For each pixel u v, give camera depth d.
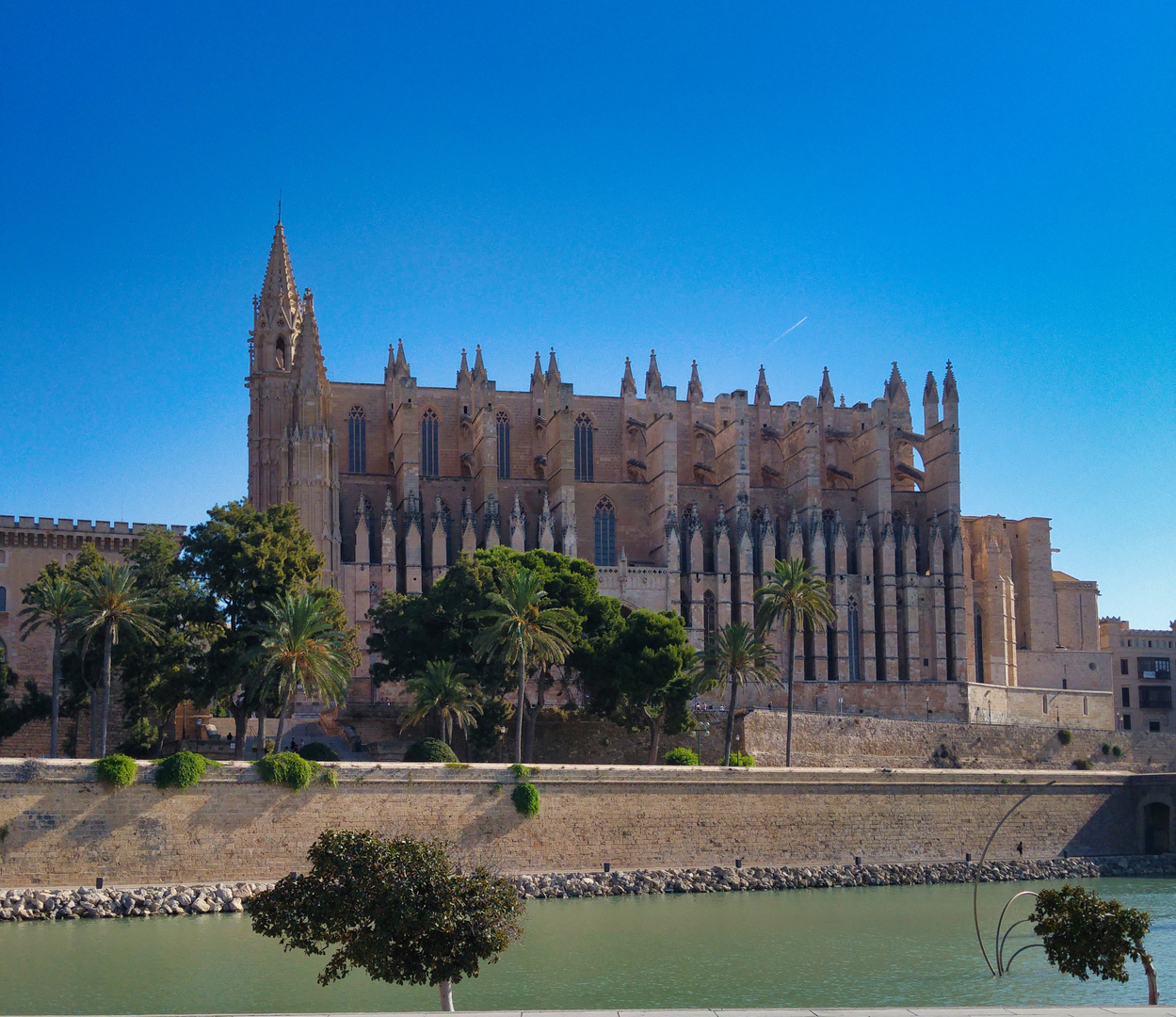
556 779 82.94
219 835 74.06
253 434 133.25
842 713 141.75
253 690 87.19
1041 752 127.31
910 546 148.88
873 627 147.50
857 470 157.25
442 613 103.19
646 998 55.69
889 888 86.94
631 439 156.50
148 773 73.12
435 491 143.50
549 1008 53.72
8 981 55.34
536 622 91.38
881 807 92.31
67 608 85.50
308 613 82.62
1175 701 174.38
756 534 147.88
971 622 156.25
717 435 154.62
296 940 40.44
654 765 100.81
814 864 88.94
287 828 75.69
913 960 64.06
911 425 165.25
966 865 92.06
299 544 96.25
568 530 140.12
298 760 76.25
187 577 93.69
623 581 139.88
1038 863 94.12
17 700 105.62
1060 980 60.03
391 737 111.00
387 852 40.78
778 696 140.12
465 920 40.31
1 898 67.62
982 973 61.41
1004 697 149.75
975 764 123.69
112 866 71.44
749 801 88.31
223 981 56.62
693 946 66.06
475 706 95.25
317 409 130.00
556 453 143.12
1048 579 164.88
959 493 151.62
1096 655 163.62
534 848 81.62
